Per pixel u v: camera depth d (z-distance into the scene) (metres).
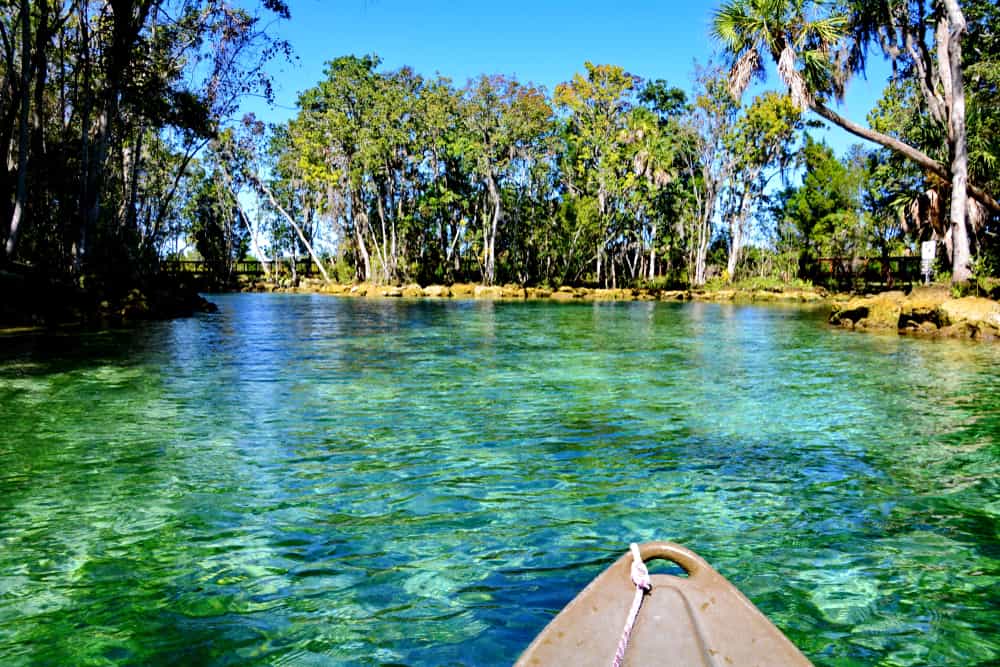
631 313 29.98
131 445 6.98
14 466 6.27
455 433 7.52
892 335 18.81
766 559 4.36
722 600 2.69
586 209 50.91
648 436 7.40
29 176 23.69
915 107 30.89
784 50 21.44
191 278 49.94
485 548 4.50
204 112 26.80
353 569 4.20
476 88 49.09
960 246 21.56
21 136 20.52
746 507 5.26
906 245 43.50
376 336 18.62
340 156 54.44
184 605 3.77
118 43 23.53
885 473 6.11
